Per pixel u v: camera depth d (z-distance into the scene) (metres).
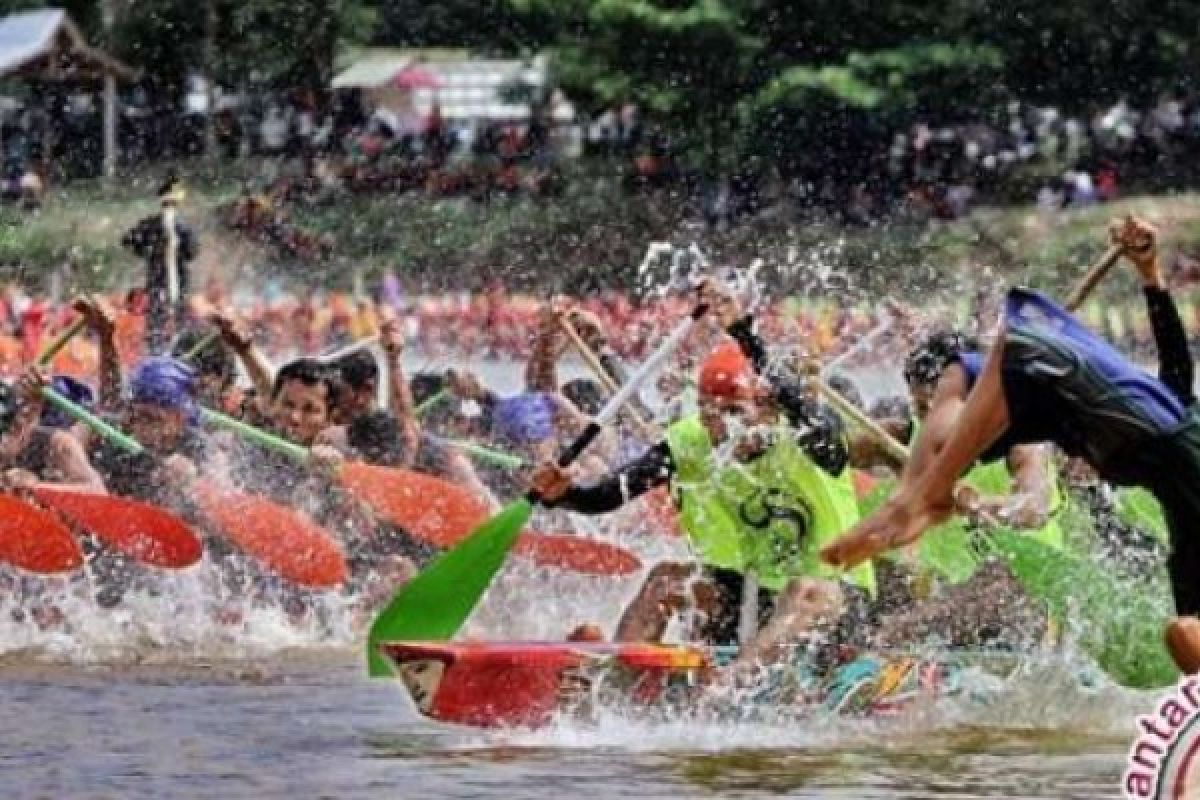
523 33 120.94
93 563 31.77
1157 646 24.34
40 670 28.25
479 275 107.12
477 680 22.91
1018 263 103.62
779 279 103.88
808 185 108.25
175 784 20.73
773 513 23.98
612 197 109.31
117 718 24.56
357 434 32.88
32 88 114.31
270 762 21.80
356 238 107.62
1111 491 26.55
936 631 25.84
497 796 20.09
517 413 34.88
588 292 106.75
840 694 23.81
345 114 118.19
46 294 103.31
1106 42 110.31
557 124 114.50
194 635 31.25
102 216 109.19
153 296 55.38
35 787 20.61
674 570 24.55
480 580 23.69
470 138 117.12
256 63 118.12
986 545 25.59
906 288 103.19
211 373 36.84
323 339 87.12
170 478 31.78
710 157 109.62
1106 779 21.02
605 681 23.30
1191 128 110.69
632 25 109.50
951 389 18.55
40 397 31.39
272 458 32.88
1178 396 18.98
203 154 115.62
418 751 22.38
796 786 20.62
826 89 107.31
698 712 23.52
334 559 30.91
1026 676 24.44
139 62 118.06
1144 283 19.34
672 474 24.17
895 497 17.75
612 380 34.88
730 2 108.31
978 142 109.00
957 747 22.70
